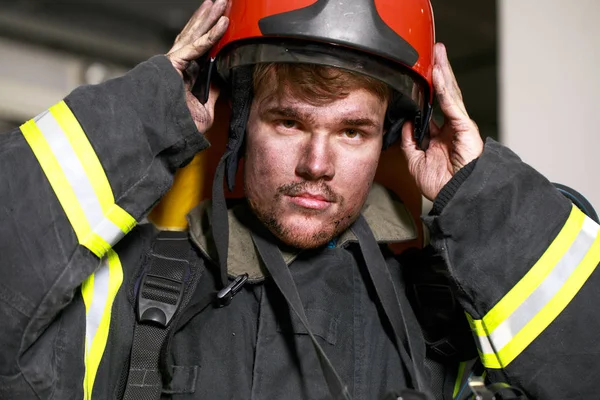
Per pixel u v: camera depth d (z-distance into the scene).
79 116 0.73
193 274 0.83
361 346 0.82
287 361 0.78
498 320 0.79
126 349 0.78
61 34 2.02
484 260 0.79
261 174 0.79
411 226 0.92
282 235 0.79
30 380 0.68
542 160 1.37
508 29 1.41
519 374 0.78
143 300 0.78
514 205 0.79
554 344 0.77
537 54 1.39
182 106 0.77
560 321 0.77
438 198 0.83
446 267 0.81
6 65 1.94
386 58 0.77
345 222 0.80
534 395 0.78
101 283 0.79
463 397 0.84
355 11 0.75
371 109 0.77
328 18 0.74
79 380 0.73
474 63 2.13
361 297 0.86
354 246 0.89
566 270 0.79
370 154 0.79
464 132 0.86
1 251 0.68
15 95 1.95
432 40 0.86
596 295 0.78
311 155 0.76
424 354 0.84
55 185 0.71
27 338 0.68
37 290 0.68
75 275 0.70
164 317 0.77
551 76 1.37
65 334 0.73
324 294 0.82
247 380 0.77
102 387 0.76
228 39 0.80
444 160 0.90
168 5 2.11
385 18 0.77
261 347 0.78
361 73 0.75
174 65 0.81
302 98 0.75
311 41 0.75
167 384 0.76
